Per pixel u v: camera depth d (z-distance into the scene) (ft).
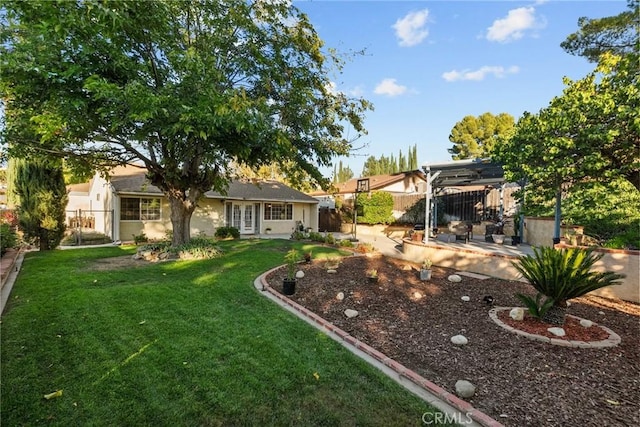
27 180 33.12
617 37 29.73
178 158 26.25
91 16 16.76
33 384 8.86
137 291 17.60
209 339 11.89
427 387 8.98
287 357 10.62
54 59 19.01
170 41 23.04
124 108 19.70
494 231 43.27
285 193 66.80
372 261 27.84
